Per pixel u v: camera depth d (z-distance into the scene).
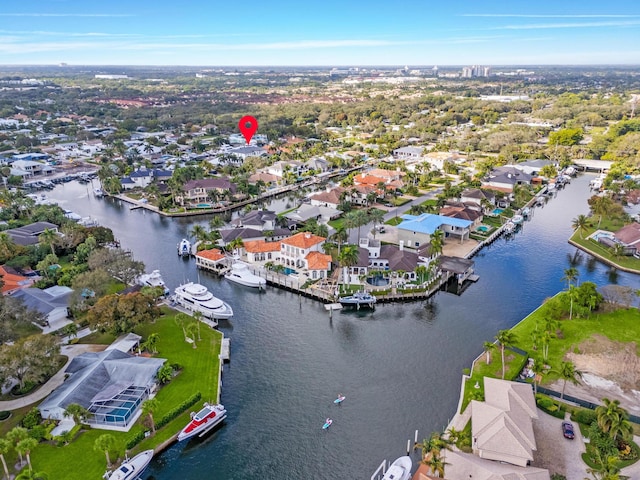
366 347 101.06
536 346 96.25
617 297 109.06
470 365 93.44
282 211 197.62
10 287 118.81
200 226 169.88
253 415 81.00
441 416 80.00
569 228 177.50
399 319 112.75
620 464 66.25
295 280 129.62
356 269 131.62
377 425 78.44
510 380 85.81
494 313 114.44
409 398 84.62
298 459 72.25
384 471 69.50
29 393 82.12
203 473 70.06
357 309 117.44
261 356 98.00
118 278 118.44
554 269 140.25
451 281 132.88
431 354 97.81
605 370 88.56
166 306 115.94
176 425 76.31
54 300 108.31
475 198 192.75
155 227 182.88
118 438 72.81
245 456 72.94
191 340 99.88
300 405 83.38
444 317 113.12
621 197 197.88
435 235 135.75
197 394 81.88
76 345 97.62
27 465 67.31
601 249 152.50
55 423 74.69
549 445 70.25
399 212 192.62
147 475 69.50
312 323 111.38
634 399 81.00
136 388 81.06
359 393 86.31
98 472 66.75
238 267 135.12
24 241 150.88
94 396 78.06
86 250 138.50
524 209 195.75
